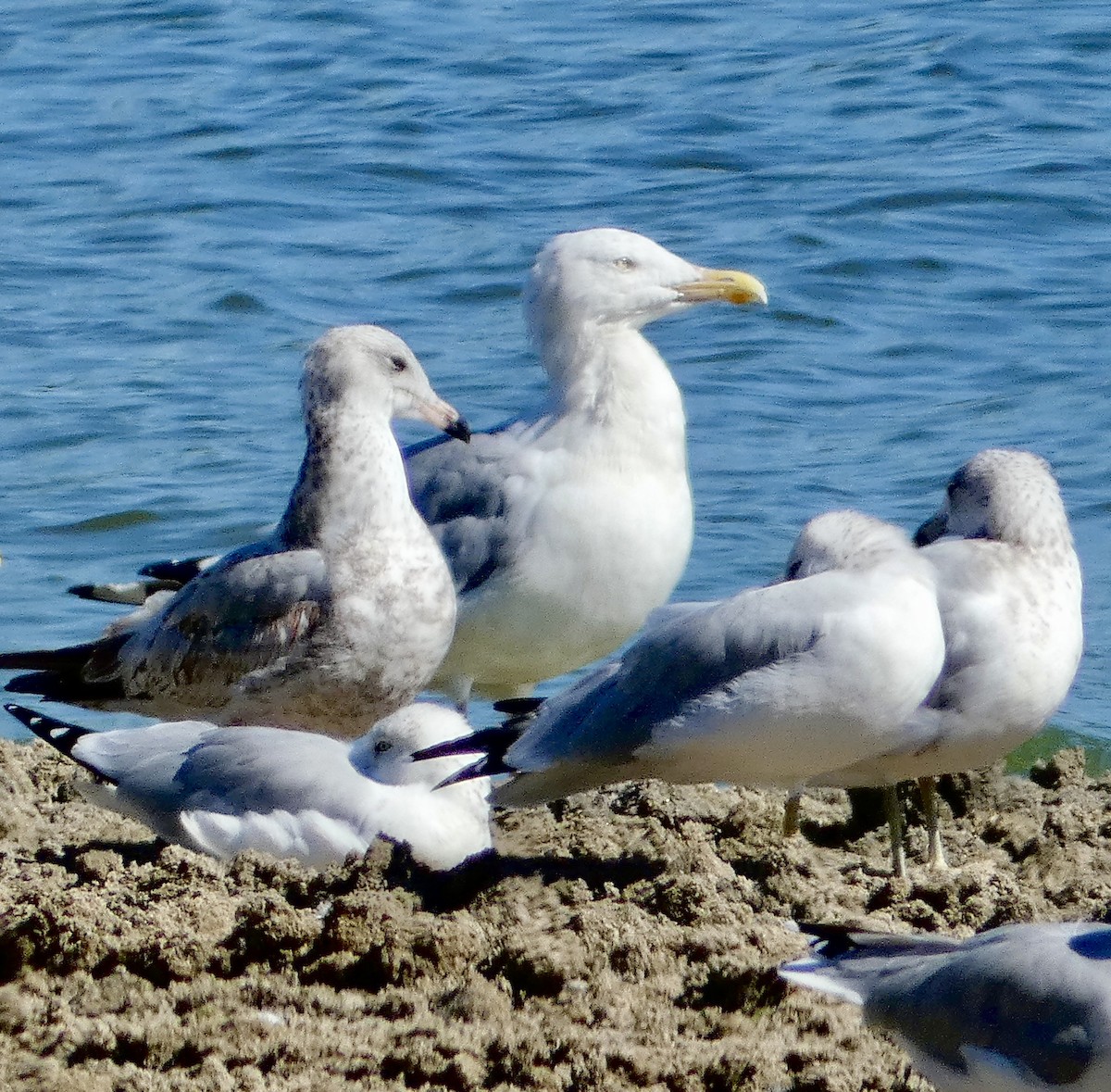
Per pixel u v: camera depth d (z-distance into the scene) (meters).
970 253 27.23
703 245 27.34
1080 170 29.59
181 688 13.51
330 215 28.84
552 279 14.29
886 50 35.16
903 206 28.58
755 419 22.67
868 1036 10.19
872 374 23.89
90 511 20.50
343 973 10.62
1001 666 12.06
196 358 24.56
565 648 14.42
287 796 11.87
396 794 11.88
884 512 19.98
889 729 11.85
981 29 36.06
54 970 10.67
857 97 32.97
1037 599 12.22
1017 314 25.36
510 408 22.42
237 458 21.80
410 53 35.88
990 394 23.17
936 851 12.66
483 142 31.42
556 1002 10.45
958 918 11.66
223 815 11.93
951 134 31.20
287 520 13.49
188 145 31.59
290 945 10.78
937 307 25.67
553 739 12.20
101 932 10.78
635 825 12.99
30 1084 9.48
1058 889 12.14
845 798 14.03
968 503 12.68
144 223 28.70
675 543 14.34
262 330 25.25
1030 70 34.03
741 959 10.71
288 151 31.16
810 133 31.44
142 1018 10.18
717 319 25.56
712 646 11.89
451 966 10.70
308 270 27.03
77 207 29.41
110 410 22.98
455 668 14.58
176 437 22.31
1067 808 13.33
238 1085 9.48
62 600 18.66
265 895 11.09
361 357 13.30
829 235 27.62
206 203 29.33
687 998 10.55
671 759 12.11
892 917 11.68
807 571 12.12
